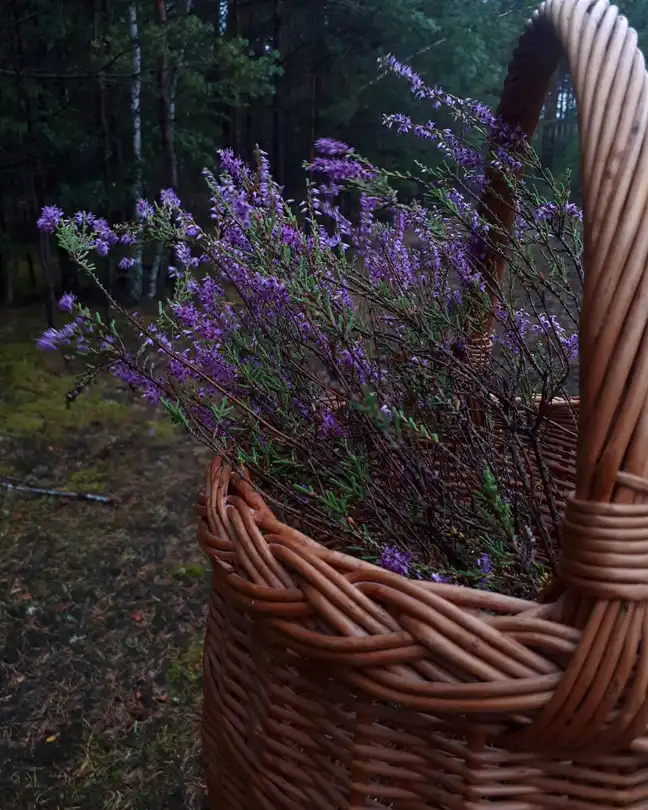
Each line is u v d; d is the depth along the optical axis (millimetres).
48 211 544
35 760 1111
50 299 3268
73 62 3141
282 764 433
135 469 2096
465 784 369
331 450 547
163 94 3084
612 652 322
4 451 2164
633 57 373
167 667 1312
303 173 3807
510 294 610
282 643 398
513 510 531
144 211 562
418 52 2902
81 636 1386
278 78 3531
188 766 1101
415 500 520
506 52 3199
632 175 344
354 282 567
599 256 342
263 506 457
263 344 564
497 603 360
